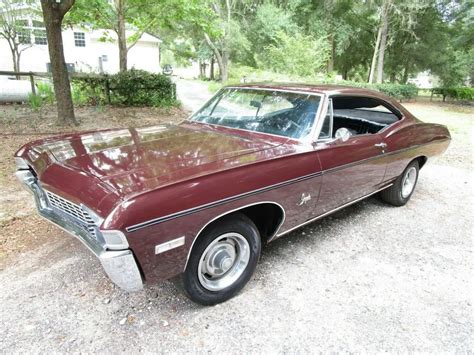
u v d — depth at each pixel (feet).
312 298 9.26
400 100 74.02
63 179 7.88
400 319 8.64
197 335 7.88
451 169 22.21
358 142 11.76
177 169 7.88
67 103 29.22
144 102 43.45
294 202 9.84
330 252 11.60
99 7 44.60
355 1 86.74
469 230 13.62
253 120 11.60
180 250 7.50
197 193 7.48
